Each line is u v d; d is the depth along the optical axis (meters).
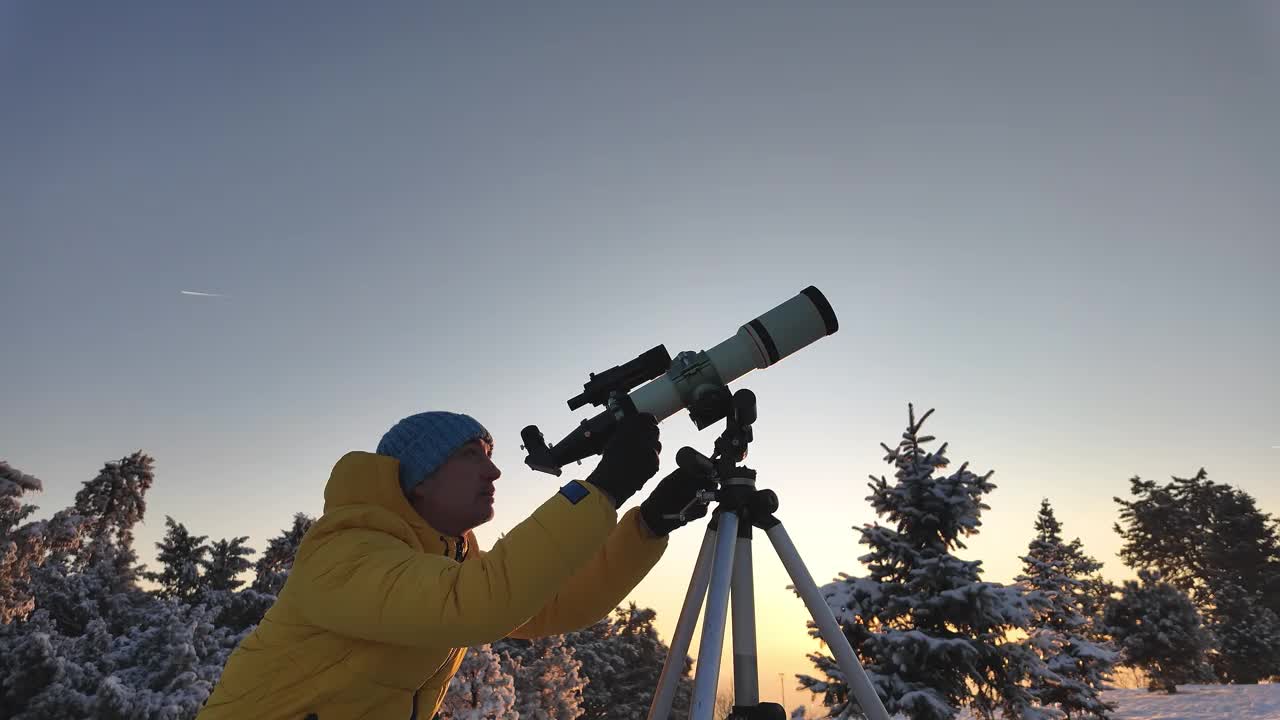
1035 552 23.58
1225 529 64.44
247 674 1.61
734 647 2.11
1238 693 28.42
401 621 1.43
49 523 26.97
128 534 45.78
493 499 2.00
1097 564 34.47
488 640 1.48
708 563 2.18
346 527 1.65
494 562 1.42
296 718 1.60
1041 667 13.71
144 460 47.78
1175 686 33.53
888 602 14.16
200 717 1.65
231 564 39.75
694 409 2.33
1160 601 35.59
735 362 2.33
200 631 25.30
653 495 2.18
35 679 22.47
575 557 1.44
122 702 21.27
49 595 31.06
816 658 14.11
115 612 31.27
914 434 15.41
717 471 2.19
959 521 14.42
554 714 31.67
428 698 1.88
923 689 12.94
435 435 1.89
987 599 13.65
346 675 1.59
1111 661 19.36
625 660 49.56
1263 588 60.44
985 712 13.88
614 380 2.29
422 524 1.83
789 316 2.38
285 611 1.62
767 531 2.16
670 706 2.05
